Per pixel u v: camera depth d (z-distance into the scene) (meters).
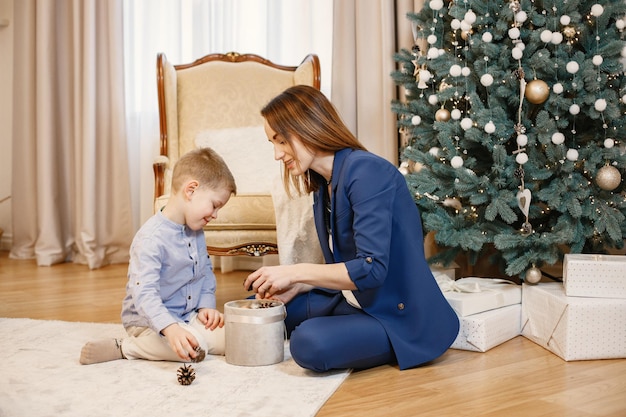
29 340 1.92
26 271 3.64
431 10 2.51
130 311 1.74
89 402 1.36
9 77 4.51
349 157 1.65
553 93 2.17
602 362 1.73
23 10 4.20
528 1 2.21
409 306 1.67
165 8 3.88
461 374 1.61
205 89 3.18
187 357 1.55
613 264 1.80
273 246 2.47
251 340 1.63
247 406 1.33
